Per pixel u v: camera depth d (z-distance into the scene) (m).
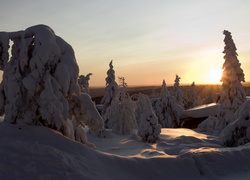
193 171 9.52
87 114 11.10
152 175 9.12
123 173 8.95
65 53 10.49
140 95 39.56
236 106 29.58
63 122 10.47
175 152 15.62
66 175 7.50
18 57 10.42
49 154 8.12
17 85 9.93
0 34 10.42
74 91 10.34
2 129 9.23
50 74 9.80
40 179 7.22
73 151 9.07
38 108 10.12
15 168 7.39
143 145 20.28
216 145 17.88
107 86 37.72
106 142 22.30
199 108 42.62
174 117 40.97
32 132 9.53
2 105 10.45
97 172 8.35
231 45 30.08
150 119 22.86
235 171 9.81
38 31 10.05
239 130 15.85
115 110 29.19
